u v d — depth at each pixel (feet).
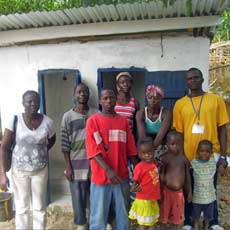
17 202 12.61
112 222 13.00
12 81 17.20
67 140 13.65
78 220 13.98
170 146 12.71
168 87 15.71
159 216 13.21
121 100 13.94
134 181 12.44
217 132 13.35
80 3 13.03
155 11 13.96
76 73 16.29
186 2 12.55
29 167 12.17
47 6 14.38
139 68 15.93
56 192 18.30
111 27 15.39
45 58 16.58
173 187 12.84
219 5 13.43
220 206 17.12
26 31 16.14
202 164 13.07
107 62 16.11
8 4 14.47
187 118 13.08
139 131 12.96
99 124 11.87
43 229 12.91
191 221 13.73
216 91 34.86
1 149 12.26
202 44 15.58
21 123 12.12
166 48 15.70
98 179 11.98
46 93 20.07
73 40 16.20
